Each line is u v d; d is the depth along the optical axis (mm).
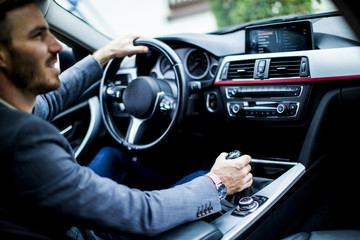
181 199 812
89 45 1879
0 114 631
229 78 1638
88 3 2309
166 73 1795
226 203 1288
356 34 592
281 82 1494
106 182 740
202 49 1671
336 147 1662
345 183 1752
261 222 1068
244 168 992
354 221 1600
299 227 1451
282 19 1610
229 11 4707
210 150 1897
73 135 1964
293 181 1278
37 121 647
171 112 1491
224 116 1710
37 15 704
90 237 974
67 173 660
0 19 648
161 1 8812
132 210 732
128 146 1546
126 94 1512
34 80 723
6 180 615
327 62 1403
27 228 658
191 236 775
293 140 1619
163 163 1967
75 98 1276
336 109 1482
